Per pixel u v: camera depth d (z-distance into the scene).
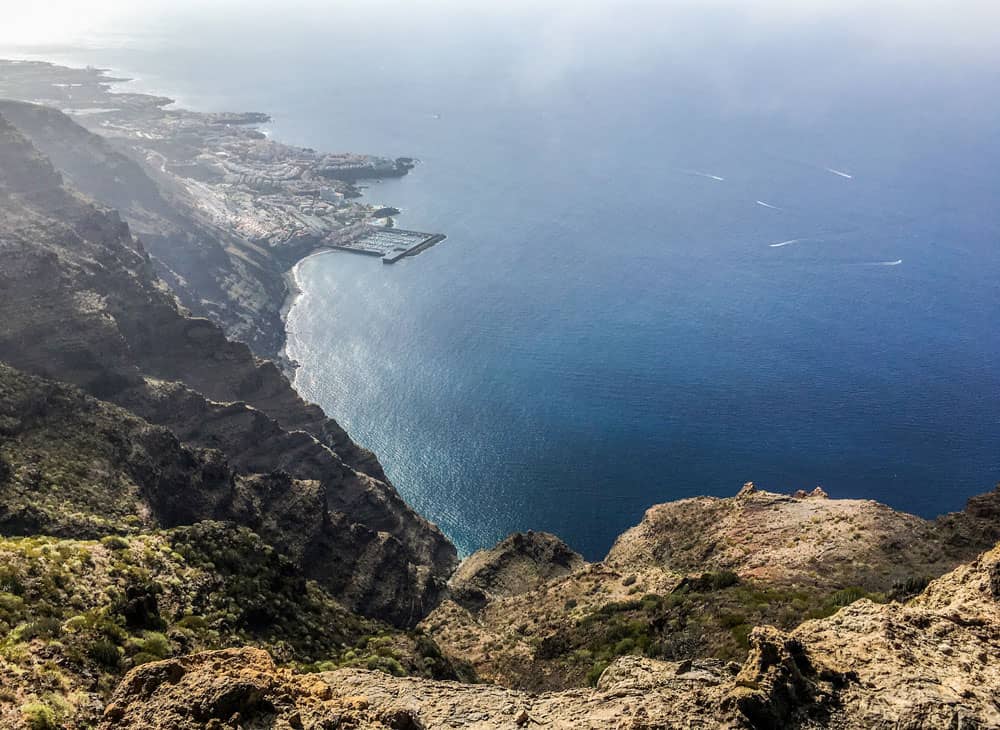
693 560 87.94
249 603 58.16
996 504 73.38
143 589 48.41
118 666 39.00
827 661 29.72
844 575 69.44
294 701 28.27
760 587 67.31
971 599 34.44
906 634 31.41
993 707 27.05
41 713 31.41
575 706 32.38
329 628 64.81
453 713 33.50
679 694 30.73
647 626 63.97
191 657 30.53
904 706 26.98
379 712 29.81
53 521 71.75
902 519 78.75
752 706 26.83
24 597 43.38
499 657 74.81
